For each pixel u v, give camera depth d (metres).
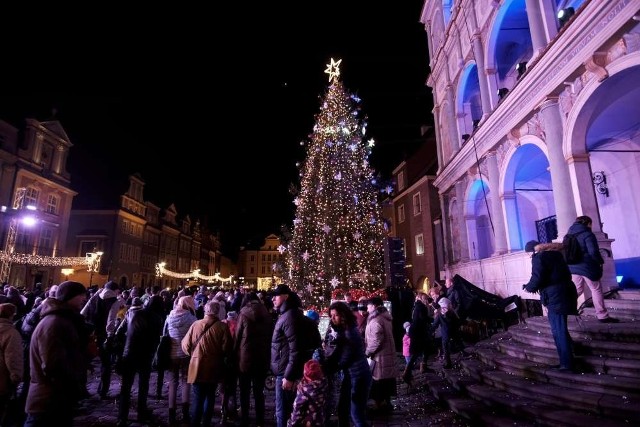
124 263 40.44
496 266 13.44
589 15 8.27
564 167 9.71
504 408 5.80
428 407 7.05
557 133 9.95
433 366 10.42
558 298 5.92
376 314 6.91
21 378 5.14
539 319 8.64
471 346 12.12
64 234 32.91
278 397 5.56
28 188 28.95
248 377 6.12
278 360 5.51
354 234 17.06
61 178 32.62
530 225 18.12
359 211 18.02
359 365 5.17
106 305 8.69
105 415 6.92
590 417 4.80
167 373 11.09
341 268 16.97
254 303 6.32
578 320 7.16
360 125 19.94
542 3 10.90
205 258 72.25
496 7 13.84
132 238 42.47
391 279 13.95
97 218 39.03
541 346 7.36
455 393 7.26
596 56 8.38
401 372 10.09
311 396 4.18
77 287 4.21
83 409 7.28
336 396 7.93
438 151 21.33
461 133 18.38
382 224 18.45
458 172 17.59
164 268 50.22
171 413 6.37
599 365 5.71
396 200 33.19
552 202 17.27
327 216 17.62
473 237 16.86
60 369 3.73
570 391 5.39
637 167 12.02
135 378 10.57
